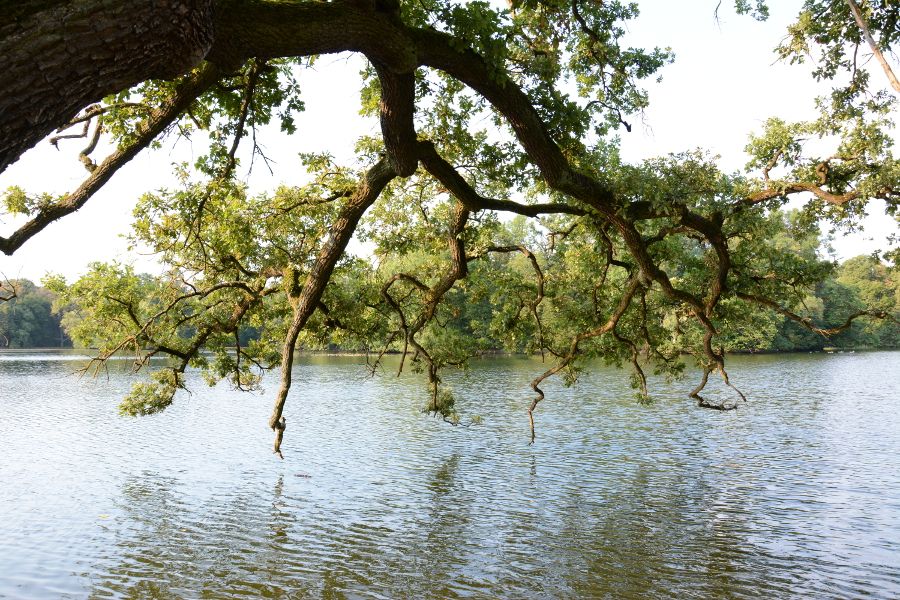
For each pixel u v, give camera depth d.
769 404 33.47
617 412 30.98
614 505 16.67
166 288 15.76
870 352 82.81
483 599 11.48
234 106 8.47
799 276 13.45
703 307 12.74
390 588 11.93
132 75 2.77
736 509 16.14
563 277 16.86
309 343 16.09
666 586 11.88
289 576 12.48
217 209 13.02
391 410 32.78
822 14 11.05
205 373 16.44
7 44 2.33
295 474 19.95
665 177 9.90
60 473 20.20
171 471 20.42
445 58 6.55
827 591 11.47
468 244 14.74
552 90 9.11
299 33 4.43
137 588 11.88
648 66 10.73
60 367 65.00
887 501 16.34
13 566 12.82
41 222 6.31
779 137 12.05
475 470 20.31
